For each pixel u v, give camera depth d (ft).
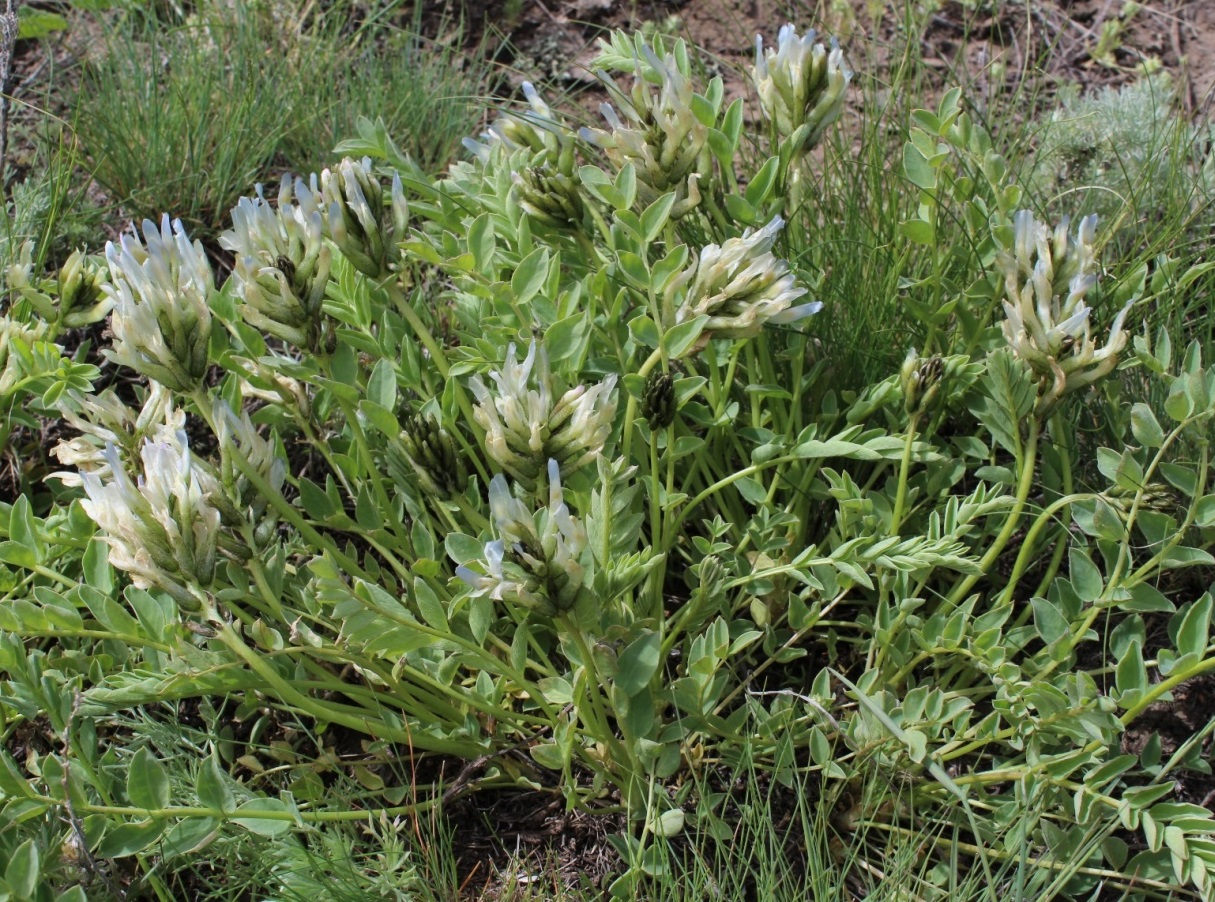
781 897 1.41
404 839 1.50
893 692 1.55
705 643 1.42
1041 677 1.43
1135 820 1.35
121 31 2.31
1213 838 1.40
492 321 1.55
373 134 1.70
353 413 1.49
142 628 1.37
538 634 1.61
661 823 1.35
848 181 1.99
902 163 1.85
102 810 1.24
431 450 1.41
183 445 1.27
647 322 1.45
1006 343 1.67
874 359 1.75
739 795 1.54
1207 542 1.58
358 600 1.29
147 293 1.31
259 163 2.18
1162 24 2.59
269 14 2.37
